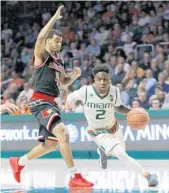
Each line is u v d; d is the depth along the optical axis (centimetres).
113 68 1784
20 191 715
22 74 1950
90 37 2061
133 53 1825
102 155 849
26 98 1570
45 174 959
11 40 2173
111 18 2100
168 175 898
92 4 2172
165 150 1224
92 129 797
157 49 1820
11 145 1313
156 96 1407
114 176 897
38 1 2264
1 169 1064
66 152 723
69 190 712
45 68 743
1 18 2270
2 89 1831
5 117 1316
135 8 2075
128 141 1241
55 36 742
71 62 1931
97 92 783
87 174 935
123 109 809
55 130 725
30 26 2234
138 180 830
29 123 1298
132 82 1653
